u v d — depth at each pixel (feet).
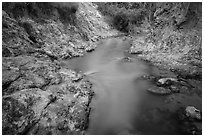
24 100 29.60
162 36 76.02
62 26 86.17
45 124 26.99
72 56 68.64
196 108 33.27
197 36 60.44
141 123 30.22
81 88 40.11
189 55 57.62
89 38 101.60
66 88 38.29
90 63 62.44
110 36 128.98
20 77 37.01
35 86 35.99
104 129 28.76
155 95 38.96
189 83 43.21
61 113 29.73
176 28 71.15
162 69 54.19
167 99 37.09
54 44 71.15
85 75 50.49
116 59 67.67
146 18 132.26
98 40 108.37
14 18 64.49
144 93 40.14
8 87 33.14
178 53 61.93
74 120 29.01
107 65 60.44
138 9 145.69
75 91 37.73
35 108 29.07
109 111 33.60
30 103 29.63
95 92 40.63
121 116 32.14
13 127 25.03
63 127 27.09
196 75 46.50
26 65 43.11
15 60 44.21
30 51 54.65
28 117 26.96
